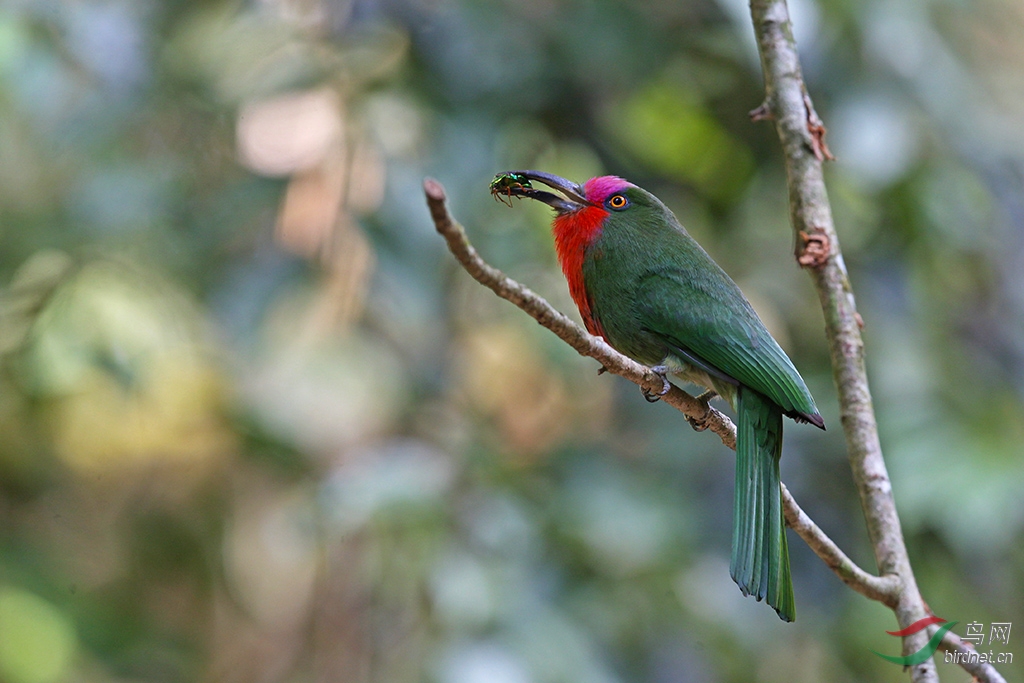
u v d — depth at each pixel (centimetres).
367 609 1195
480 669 969
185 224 1160
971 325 1203
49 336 1143
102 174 1155
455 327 1204
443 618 1003
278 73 1129
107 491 1334
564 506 1080
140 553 1341
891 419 1105
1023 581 1179
